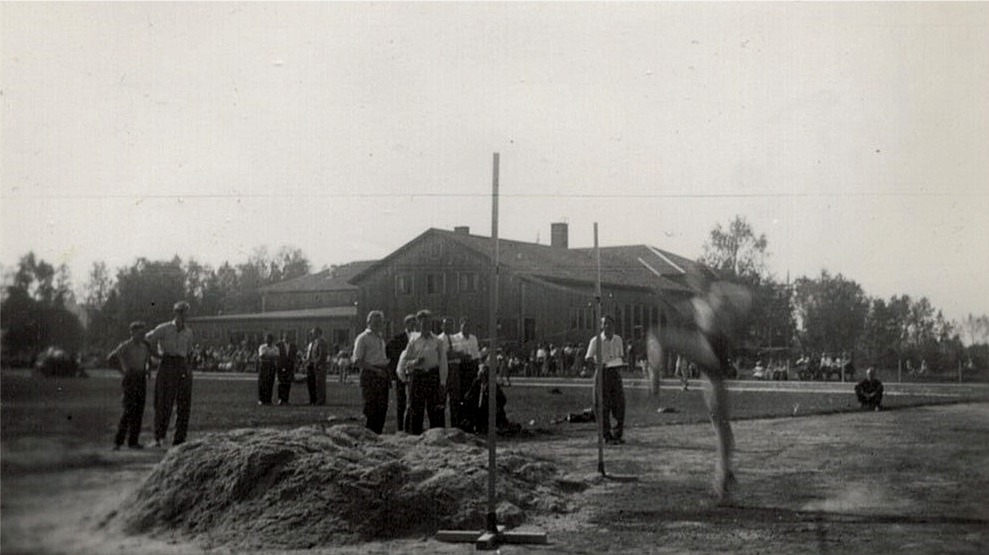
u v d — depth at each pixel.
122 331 23.22
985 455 14.74
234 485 8.90
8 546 7.38
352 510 8.75
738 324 10.78
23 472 9.58
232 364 61.44
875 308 68.00
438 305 59.19
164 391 14.02
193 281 70.56
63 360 20.12
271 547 8.09
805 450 15.55
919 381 53.69
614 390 16.53
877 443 16.66
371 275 61.28
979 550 8.05
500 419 17.88
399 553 7.99
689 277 10.93
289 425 18.89
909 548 8.12
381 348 14.81
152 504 8.72
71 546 7.59
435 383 14.67
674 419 22.30
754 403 29.48
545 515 9.66
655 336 10.85
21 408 15.67
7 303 19.86
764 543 8.37
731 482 10.97
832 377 53.16
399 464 9.68
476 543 8.19
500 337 56.97
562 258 60.75
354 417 21.09
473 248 58.50
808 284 70.19
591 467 13.13
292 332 69.25
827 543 8.32
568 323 55.59
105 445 12.52
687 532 8.81
